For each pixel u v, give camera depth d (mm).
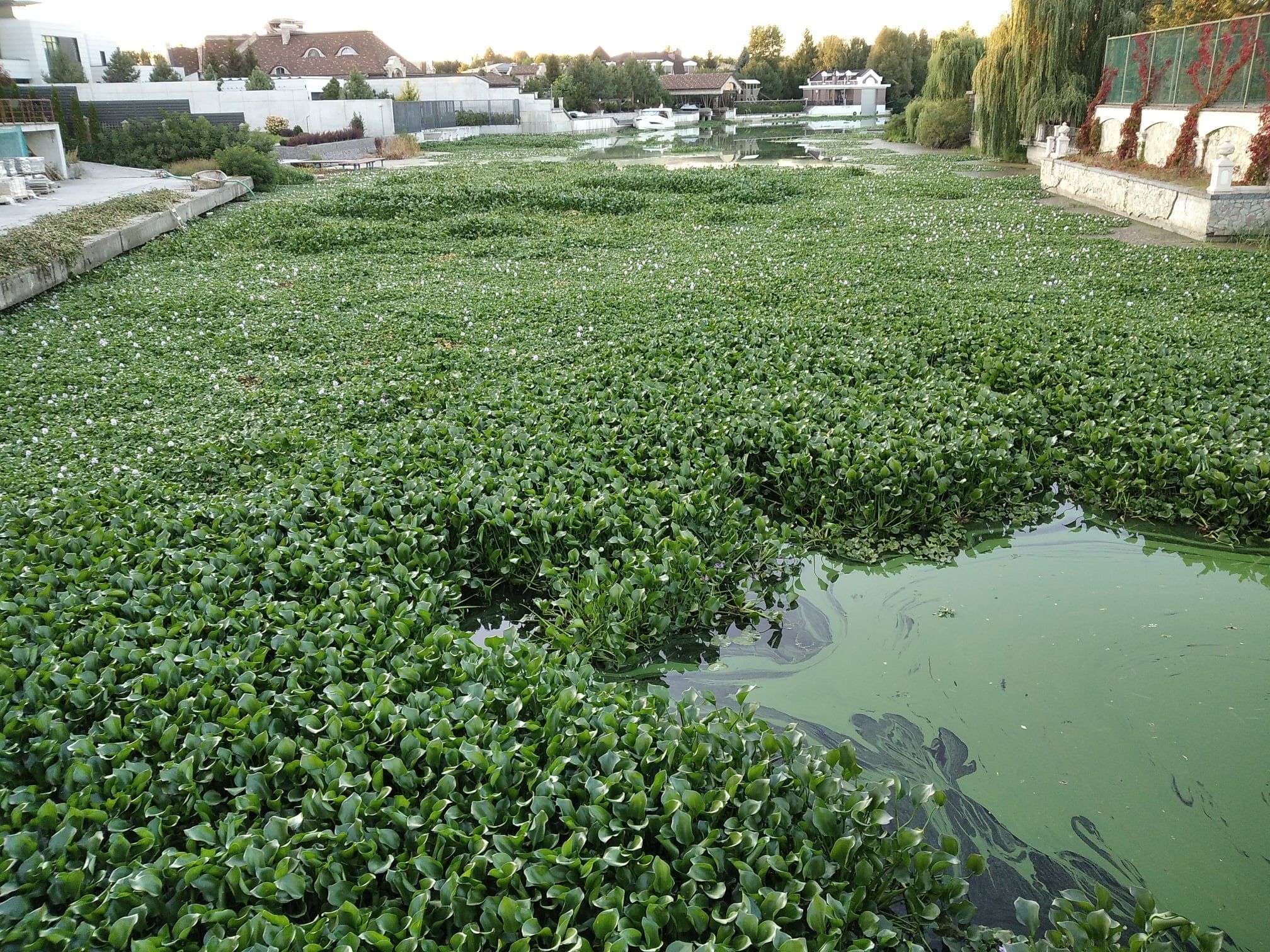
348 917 2943
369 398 8031
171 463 6801
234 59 53219
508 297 11820
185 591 4969
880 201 20094
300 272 13602
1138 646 5090
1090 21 26141
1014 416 7395
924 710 4633
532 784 3545
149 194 18391
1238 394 7453
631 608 5125
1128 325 9445
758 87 94062
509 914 2949
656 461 6570
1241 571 5883
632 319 10492
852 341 9391
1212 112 16984
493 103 55062
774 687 4871
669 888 3113
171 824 3420
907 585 5840
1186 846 3727
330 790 3510
